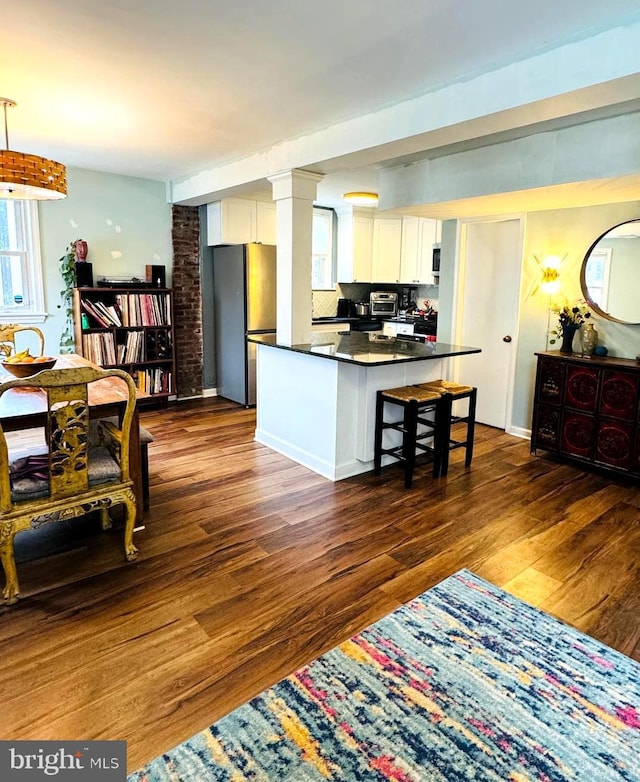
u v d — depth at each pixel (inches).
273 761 59.1
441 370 167.8
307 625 82.4
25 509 85.5
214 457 160.9
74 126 137.9
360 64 97.7
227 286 227.0
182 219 224.5
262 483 140.2
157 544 106.7
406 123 114.3
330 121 131.5
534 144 129.0
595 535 113.3
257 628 81.7
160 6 78.2
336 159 135.3
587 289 162.6
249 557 102.3
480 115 100.0
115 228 206.8
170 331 217.2
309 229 156.6
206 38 88.6
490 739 62.6
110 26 84.7
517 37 86.4
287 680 71.1
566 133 122.4
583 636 81.0
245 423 200.1
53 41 90.0
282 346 154.4
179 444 173.3
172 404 228.2
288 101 117.8
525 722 65.1
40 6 78.3
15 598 86.5
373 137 122.3
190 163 181.6
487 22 81.5
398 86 108.2
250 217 226.7
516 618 85.0
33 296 192.4
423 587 93.2
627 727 64.8
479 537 111.8
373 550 105.7
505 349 193.8
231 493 133.2
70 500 89.7
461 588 93.0
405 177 164.9
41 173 109.6
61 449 86.6
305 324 160.1
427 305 285.0
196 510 122.7
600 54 82.6
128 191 207.9
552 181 126.3
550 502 130.4
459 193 148.6
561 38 86.2
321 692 69.1
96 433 125.6
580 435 151.9
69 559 100.7
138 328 209.6
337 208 274.7
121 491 95.3
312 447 151.0
